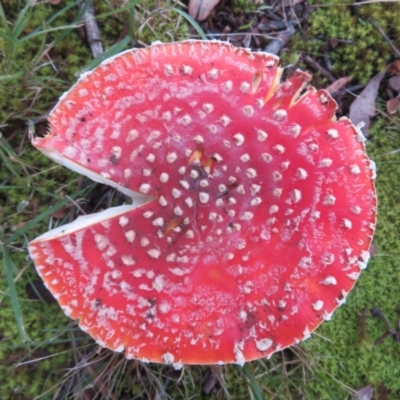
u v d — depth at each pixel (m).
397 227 0.28
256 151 0.19
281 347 0.20
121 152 0.19
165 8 0.25
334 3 0.27
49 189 0.26
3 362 0.25
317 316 0.20
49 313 0.25
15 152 0.26
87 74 0.19
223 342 0.20
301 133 0.20
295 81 0.20
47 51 0.25
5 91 0.24
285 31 0.28
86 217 0.21
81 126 0.19
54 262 0.19
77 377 0.25
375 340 0.27
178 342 0.20
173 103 0.19
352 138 0.20
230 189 0.19
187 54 0.20
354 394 0.26
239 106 0.19
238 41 0.28
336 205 0.20
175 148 0.19
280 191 0.19
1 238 0.24
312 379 0.26
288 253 0.20
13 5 0.25
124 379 0.25
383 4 0.27
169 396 0.25
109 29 0.26
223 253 0.20
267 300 0.20
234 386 0.26
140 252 0.19
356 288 0.27
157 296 0.20
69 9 0.26
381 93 0.28
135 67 0.19
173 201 0.19
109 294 0.19
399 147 0.28
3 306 0.25
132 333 0.20
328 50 0.28
